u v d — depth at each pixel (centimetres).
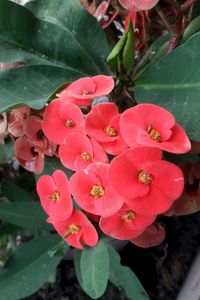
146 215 21
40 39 26
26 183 40
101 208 21
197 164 26
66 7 27
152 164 20
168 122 20
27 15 26
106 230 23
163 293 42
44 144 25
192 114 22
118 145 21
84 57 27
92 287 26
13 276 33
